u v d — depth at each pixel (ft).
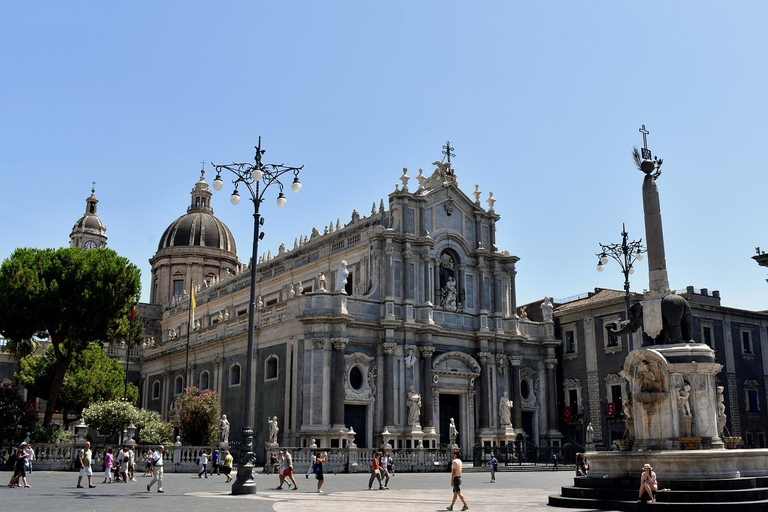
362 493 95.81
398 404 175.63
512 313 205.98
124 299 176.55
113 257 178.81
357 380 173.88
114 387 208.23
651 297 81.30
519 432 196.24
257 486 108.68
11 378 227.81
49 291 164.86
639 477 71.31
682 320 79.71
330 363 168.86
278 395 176.86
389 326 177.37
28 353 209.26
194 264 314.14
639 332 189.98
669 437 73.77
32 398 226.58
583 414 203.72
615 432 193.67
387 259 181.98
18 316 165.37
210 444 170.60
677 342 78.18
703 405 74.28
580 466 117.19
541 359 210.18
